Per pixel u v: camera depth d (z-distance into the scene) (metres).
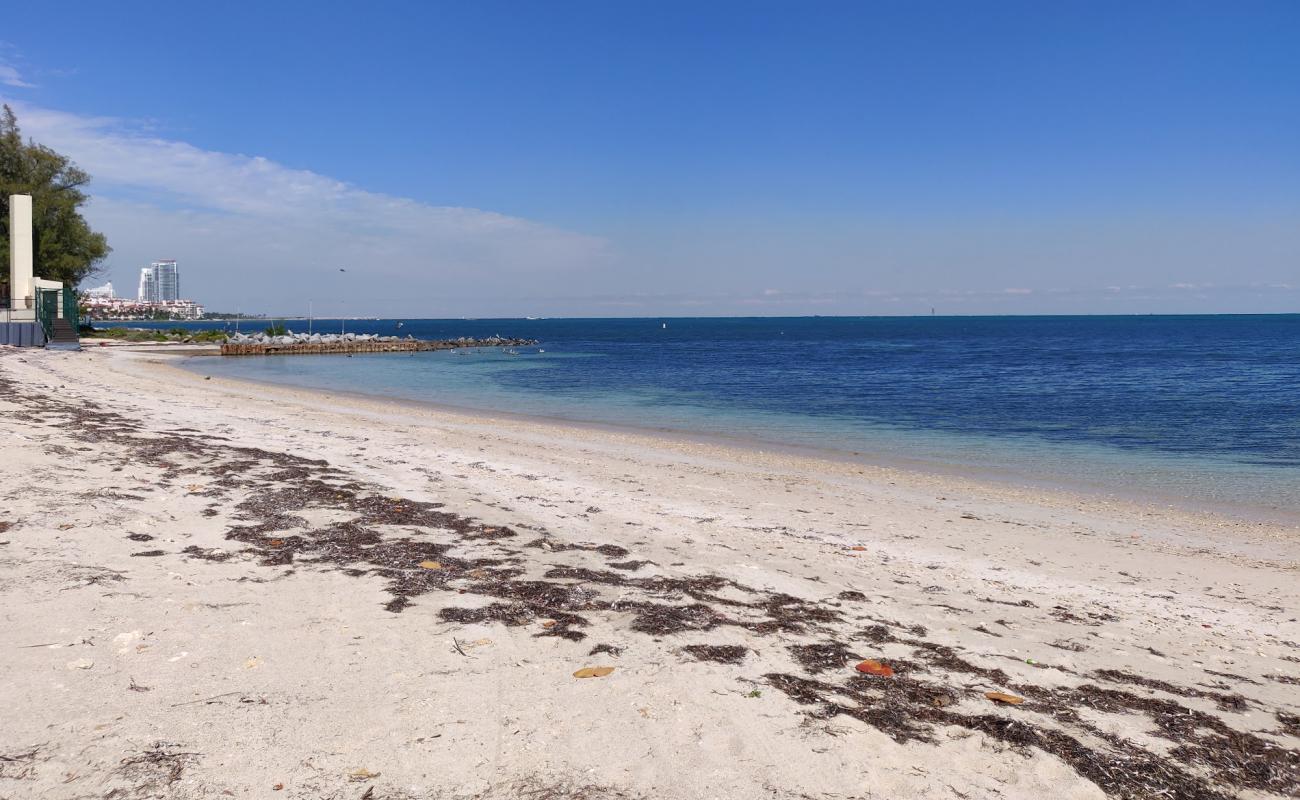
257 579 6.12
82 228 63.03
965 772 3.91
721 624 5.91
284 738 3.68
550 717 4.12
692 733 4.06
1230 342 102.56
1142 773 4.11
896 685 5.00
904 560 9.34
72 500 7.86
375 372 47.94
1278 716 5.14
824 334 155.12
